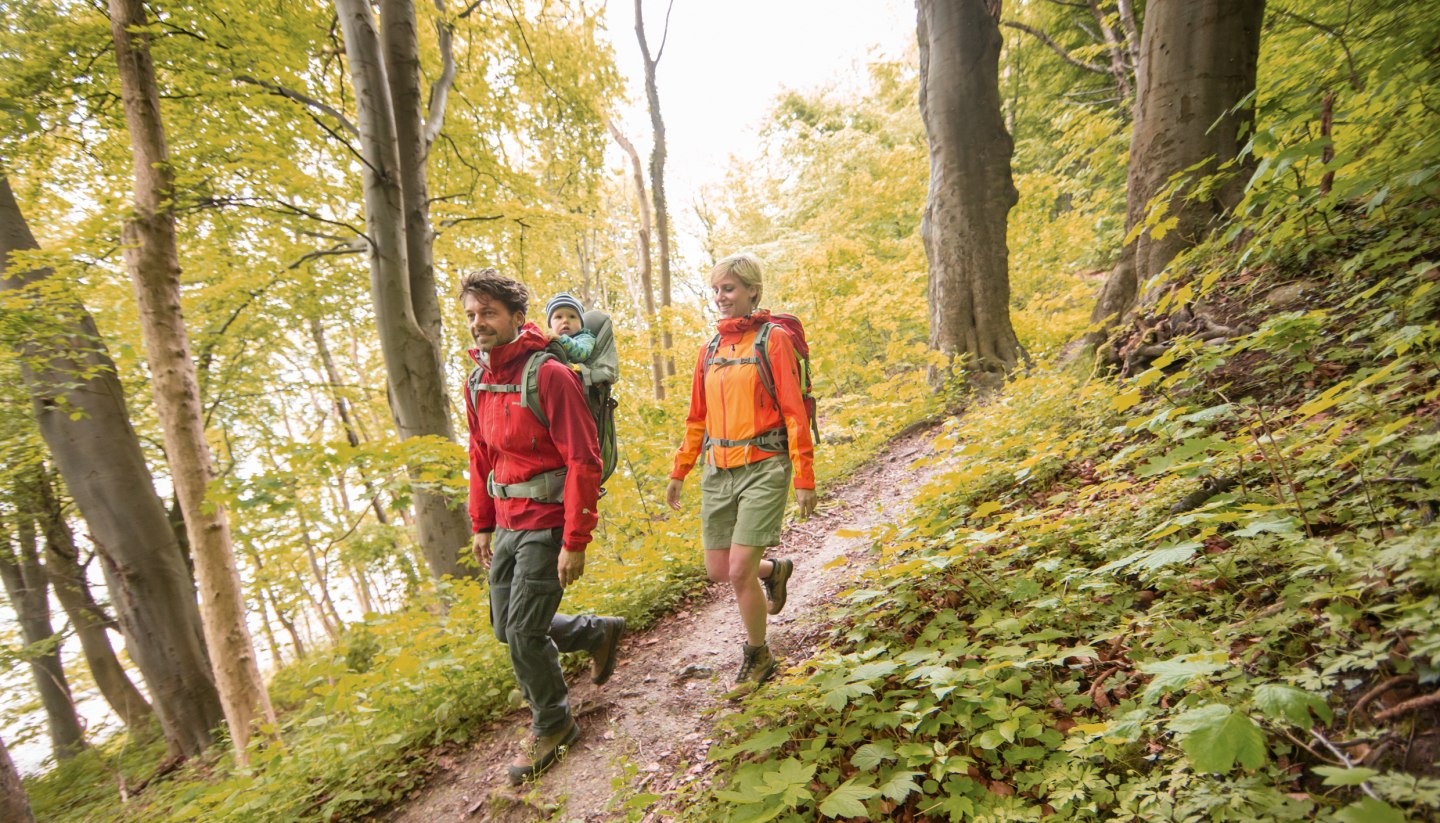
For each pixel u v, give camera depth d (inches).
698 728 96.0
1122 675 64.9
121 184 304.3
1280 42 222.7
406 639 148.6
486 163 366.9
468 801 98.4
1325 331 108.0
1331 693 49.4
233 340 358.6
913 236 589.6
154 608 273.1
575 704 114.0
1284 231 121.8
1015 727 59.1
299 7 287.1
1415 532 54.2
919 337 489.1
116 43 186.7
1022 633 78.9
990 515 121.8
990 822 53.9
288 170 233.0
